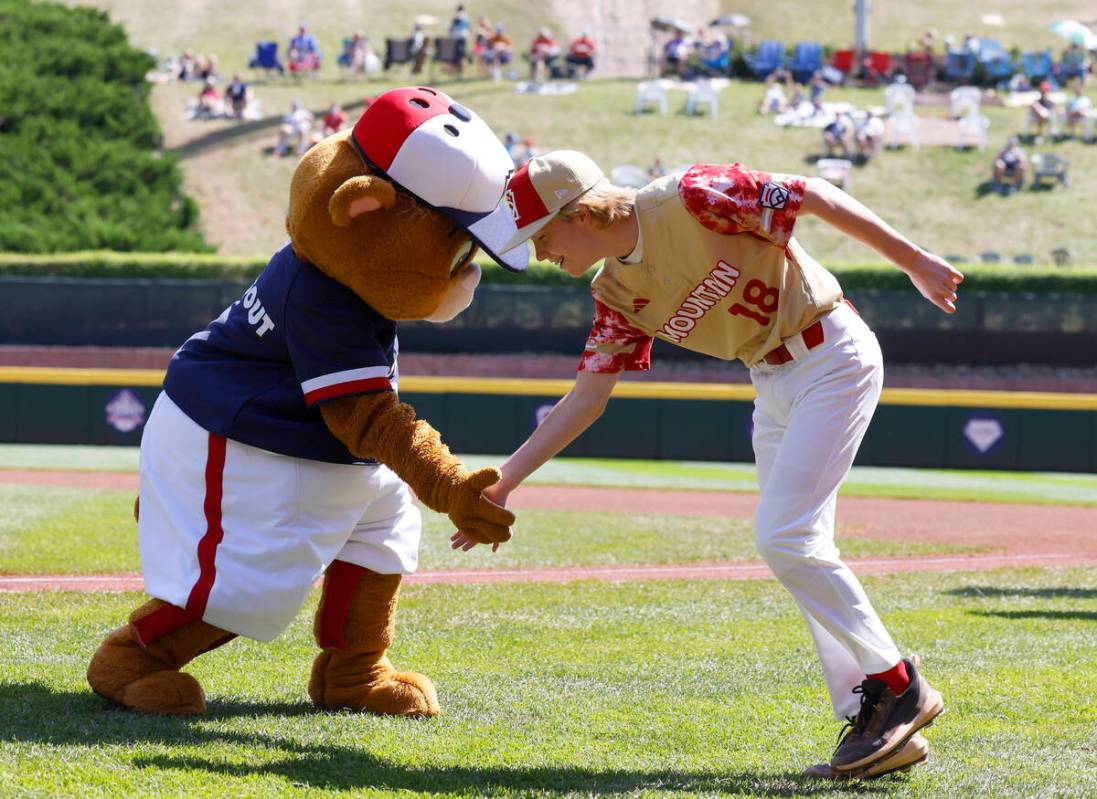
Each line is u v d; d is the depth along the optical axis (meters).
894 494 18.19
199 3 55.84
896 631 7.50
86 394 23.45
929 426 23.08
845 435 4.53
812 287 4.51
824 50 49.34
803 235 36.50
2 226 33.50
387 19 55.28
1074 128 42.16
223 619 4.89
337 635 5.19
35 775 4.03
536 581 9.53
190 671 5.92
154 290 27.89
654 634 7.35
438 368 28.02
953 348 27.41
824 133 40.34
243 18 54.56
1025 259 33.88
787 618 7.98
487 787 4.20
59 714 4.93
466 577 9.73
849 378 4.54
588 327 28.06
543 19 56.22
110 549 10.26
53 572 9.12
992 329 27.27
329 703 5.30
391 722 5.09
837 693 4.68
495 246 4.85
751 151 40.66
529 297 28.09
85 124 40.47
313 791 4.03
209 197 39.25
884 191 38.50
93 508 13.34
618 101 44.81
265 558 4.90
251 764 4.33
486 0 57.62
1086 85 48.34
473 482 4.73
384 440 4.84
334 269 4.83
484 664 6.38
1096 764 4.75
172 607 5.01
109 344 27.95
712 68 48.69
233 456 4.94
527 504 16.11
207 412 4.96
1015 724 5.35
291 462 4.96
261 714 5.13
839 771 4.45
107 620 7.09
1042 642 7.18
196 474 4.96
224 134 42.66
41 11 45.38
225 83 47.31
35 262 28.88
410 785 4.20
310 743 4.69
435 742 4.80
